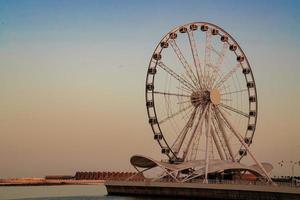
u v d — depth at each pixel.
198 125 144.62
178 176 149.62
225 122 148.25
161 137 145.50
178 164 147.88
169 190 146.38
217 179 147.62
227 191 130.88
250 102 161.75
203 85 146.75
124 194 161.12
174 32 149.00
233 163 150.50
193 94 145.75
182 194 142.50
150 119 145.50
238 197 128.25
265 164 160.12
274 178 153.38
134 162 155.50
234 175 156.88
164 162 149.75
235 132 149.62
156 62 147.50
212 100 144.38
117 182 163.00
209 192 135.12
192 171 148.38
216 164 148.12
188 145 145.88
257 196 123.44
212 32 155.25
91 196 164.12
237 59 160.12
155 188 150.62
